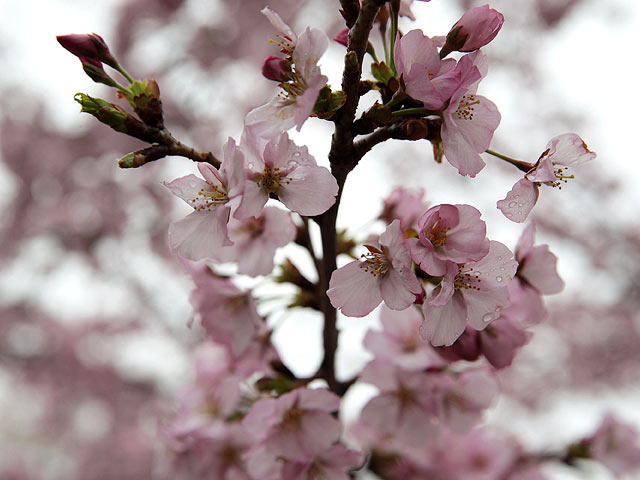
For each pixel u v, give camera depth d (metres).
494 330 0.44
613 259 1.62
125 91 0.42
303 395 0.44
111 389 1.72
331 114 0.39
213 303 0.47
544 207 1.65
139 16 1.57
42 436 1.94
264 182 0.39
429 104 0.39
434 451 0.55
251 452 0.45
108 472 1.68
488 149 0.40
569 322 1.64
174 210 1.61
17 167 1.70
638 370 1.60
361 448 0.55
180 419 0.50
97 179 1.67
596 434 0.60
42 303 1.72
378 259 0.39
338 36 0.42
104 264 1.61
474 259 0.38
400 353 0.48
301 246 0.46
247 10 1.58
